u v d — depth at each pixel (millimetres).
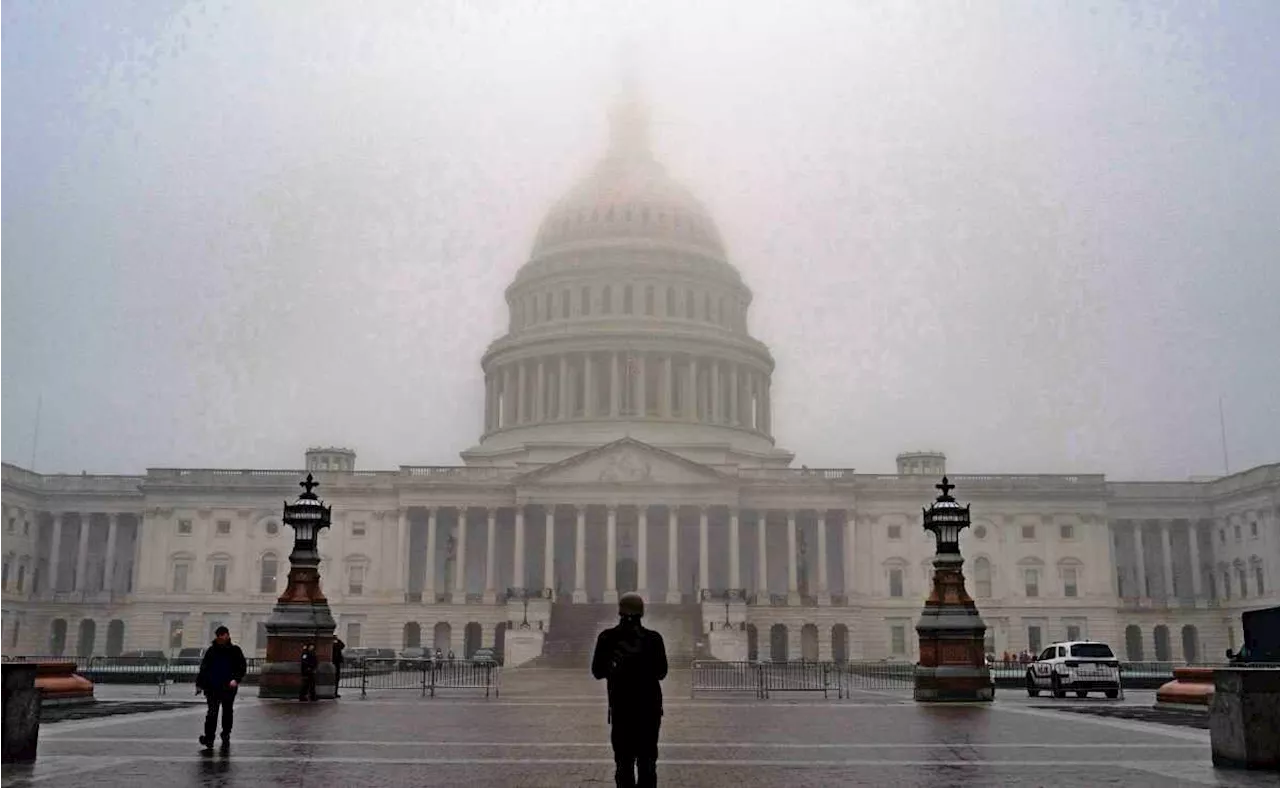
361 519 122438
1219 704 22703
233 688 25250
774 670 81438
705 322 140125
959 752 25609
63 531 129125
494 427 140500
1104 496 123500
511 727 31797
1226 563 122875
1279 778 20766
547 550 115500
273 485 123062
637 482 116375
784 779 21094
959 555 45469
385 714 36344
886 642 119750
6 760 22297
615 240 141375
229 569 122125
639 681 16438
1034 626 121625
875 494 122562
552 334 134125
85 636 123625
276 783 19891
